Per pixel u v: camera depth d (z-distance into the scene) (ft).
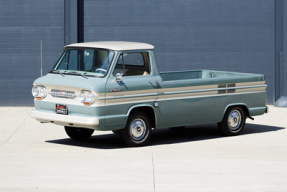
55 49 55.16
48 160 32.30
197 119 39.27
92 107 34.40
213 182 27.73
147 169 30.30
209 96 39.55
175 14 55.72
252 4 56.03
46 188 26.37
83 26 55.57
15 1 54.70
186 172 29.73
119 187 26.66
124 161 32.19
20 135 40.96
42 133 41.83
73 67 37.37
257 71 56.65
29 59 55.11
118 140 39.34
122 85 35.40
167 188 26.55
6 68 55.06
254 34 56.29
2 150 35.24
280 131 43.60
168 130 44.39
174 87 37.78
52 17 54.85
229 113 41.06
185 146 37.24
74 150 35.42
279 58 56.03
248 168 30.83
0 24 54.85
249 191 26.21
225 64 56.39
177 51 56.08
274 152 35.40
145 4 55.57
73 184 27.12
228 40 56.18
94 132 42.73
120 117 35.35
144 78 36.60
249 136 41.37
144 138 37.06
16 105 55.36
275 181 28.07
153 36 55.83
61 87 35.78
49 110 36.73
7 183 27.22
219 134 42.34
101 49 36.32
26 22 54.90
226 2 55.98
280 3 55.62
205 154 34.55
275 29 55.67
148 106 36.76
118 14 55.57
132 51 36.50
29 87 55.36
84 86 34.58
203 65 56.24
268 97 57.11
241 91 41.37
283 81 56.03
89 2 55.36
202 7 55.83
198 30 55.98
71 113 35.47
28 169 30.07
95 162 31.86
